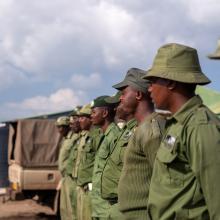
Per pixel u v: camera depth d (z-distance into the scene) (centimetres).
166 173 271
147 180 355
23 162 1190
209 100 762
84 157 693
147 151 345
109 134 512
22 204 1484
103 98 609
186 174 265
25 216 1293
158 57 294
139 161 355
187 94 286
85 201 686
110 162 473
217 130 261
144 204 356
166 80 288
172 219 268
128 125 455
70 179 838
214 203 252
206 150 255
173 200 267
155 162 283
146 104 397
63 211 886
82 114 775
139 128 354
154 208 277
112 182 468
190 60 288
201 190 262
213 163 254
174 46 290
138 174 356
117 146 467
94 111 613
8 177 1402
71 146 884
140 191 356
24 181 1187
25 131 1209
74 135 882
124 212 364
